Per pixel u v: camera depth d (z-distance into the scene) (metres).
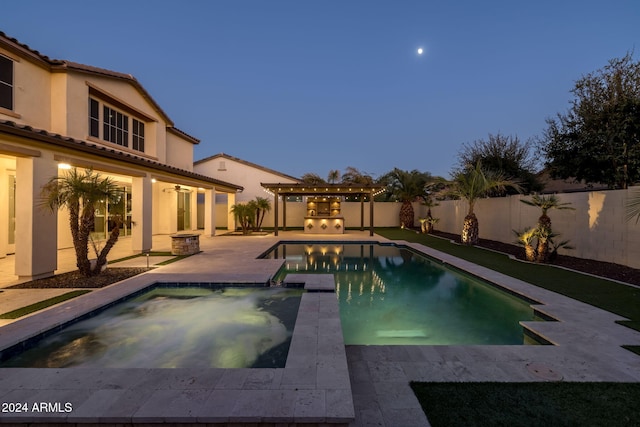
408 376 3.10
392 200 24.58
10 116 7.81
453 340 4.58
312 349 3.36
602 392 2.78
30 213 6.43
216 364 3.70
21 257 6.43
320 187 16.97
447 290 7.30
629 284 6.36
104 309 5.07
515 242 11.94
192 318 5.14
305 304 4.98
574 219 9.32
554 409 2.55
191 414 2.27
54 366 3.62
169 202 16.98
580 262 8.59
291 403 2.39
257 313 5.36
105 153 8.24
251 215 18.11
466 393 2.79
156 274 7.11
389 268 9.65
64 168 7.80
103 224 13.38
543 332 4.10
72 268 7.91
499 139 15.64
